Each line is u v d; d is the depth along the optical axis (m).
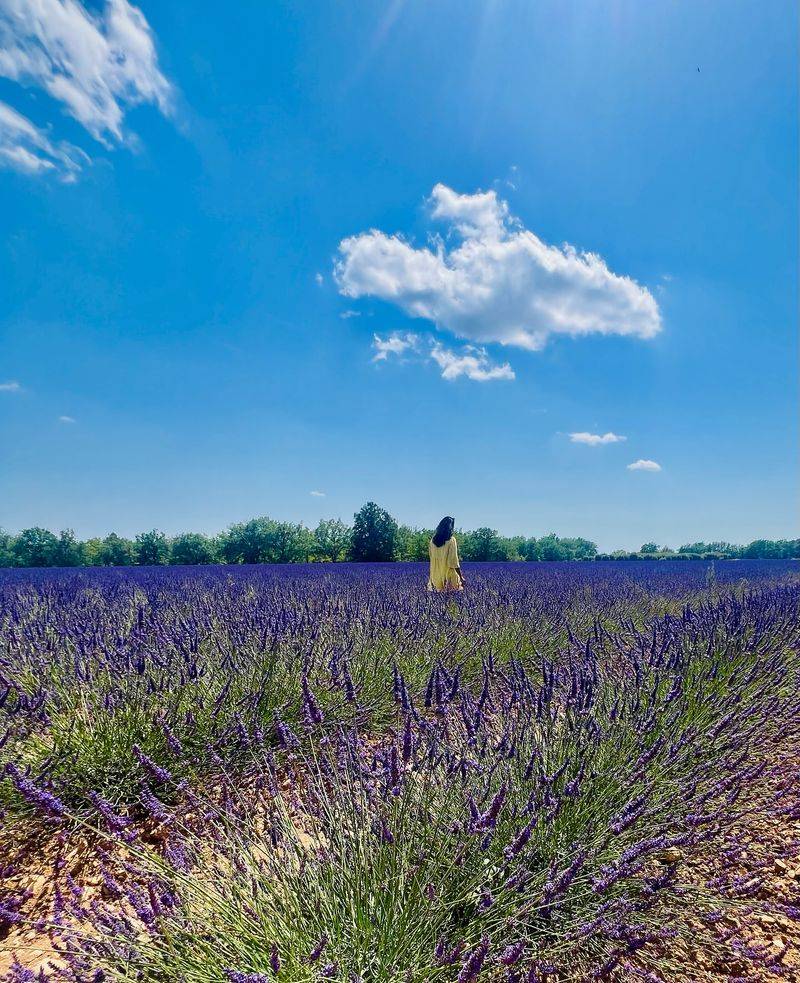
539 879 1.45
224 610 4.92
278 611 4.55
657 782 1.96
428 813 1.65
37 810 2.00
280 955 1.28
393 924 1.37
